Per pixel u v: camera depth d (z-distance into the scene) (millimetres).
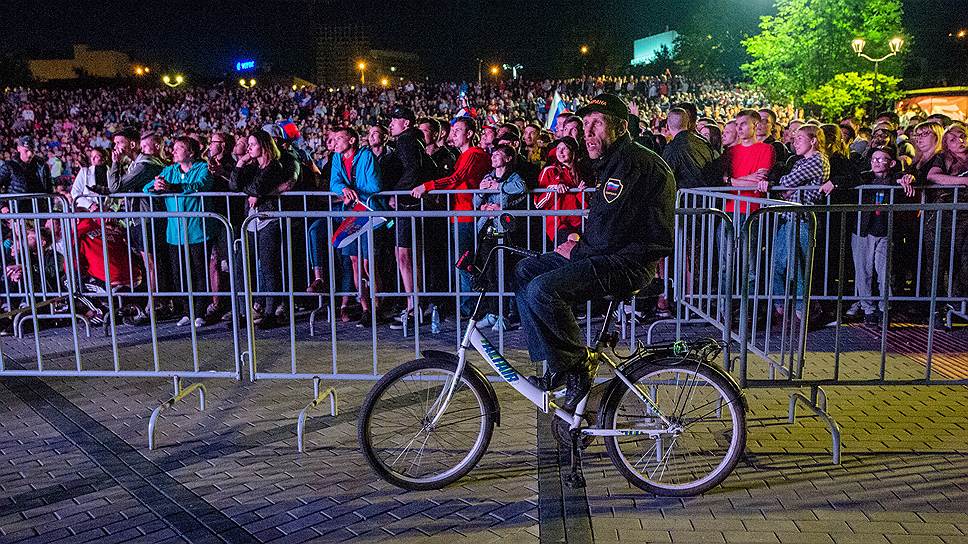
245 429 4832
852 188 7031
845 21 34031
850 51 34094
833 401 5141
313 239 7473
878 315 7137
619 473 4148
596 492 3938
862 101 33281
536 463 4289
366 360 6188
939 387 5391
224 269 7586
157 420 4887
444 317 7562
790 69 35344
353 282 7625
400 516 3732
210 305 7551
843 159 7391
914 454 4328
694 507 3766
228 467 4301
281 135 8336
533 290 3730
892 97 29953
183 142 7562
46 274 7633
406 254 7023
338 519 3713
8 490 4055
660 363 3822
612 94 3766
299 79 105312
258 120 34875
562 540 3475
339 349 6520
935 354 6195
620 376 3832
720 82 49312
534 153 8633
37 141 30484
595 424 3932
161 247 7727
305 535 3566
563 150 6977
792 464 4215
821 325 7070
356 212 5008
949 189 7027
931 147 7129
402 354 6328
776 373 5633
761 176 7184
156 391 5543
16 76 68750
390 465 4238
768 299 5109
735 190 7133
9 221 7855
